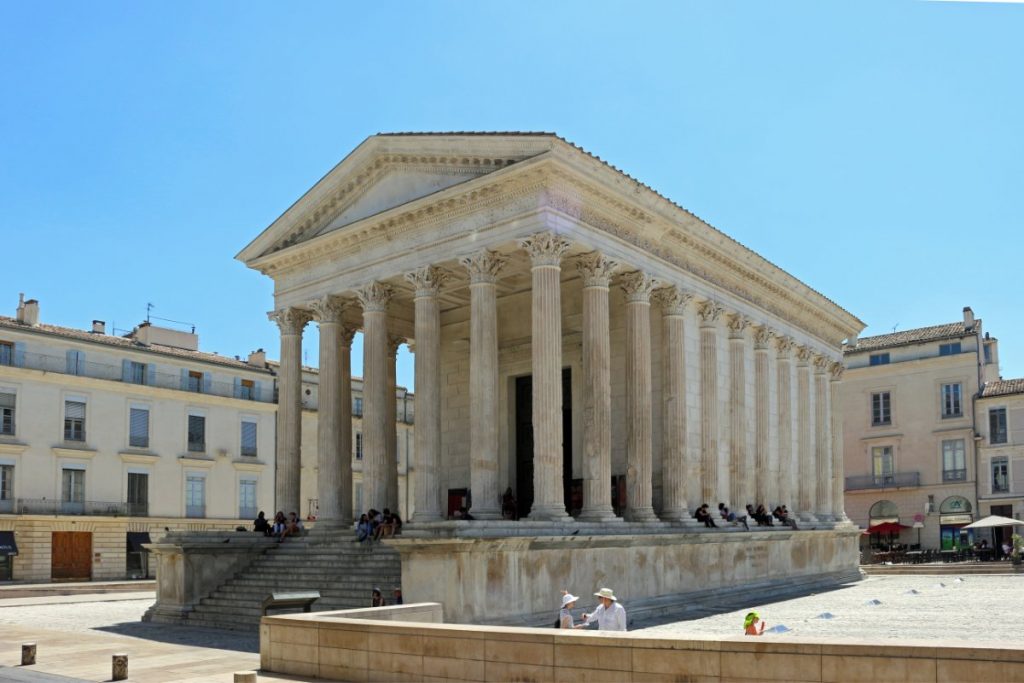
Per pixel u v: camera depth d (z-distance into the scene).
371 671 16.02
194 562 31.72
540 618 26.02
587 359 31.20
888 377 72.44
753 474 40.94
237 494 68.25
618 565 29.56
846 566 47.94
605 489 30.27
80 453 59.84
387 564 29.48
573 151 29.73
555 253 29.47
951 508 68.50
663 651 12.76
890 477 71.25
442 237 32.38
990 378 75.00
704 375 37.38
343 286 35.88
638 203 32.84
